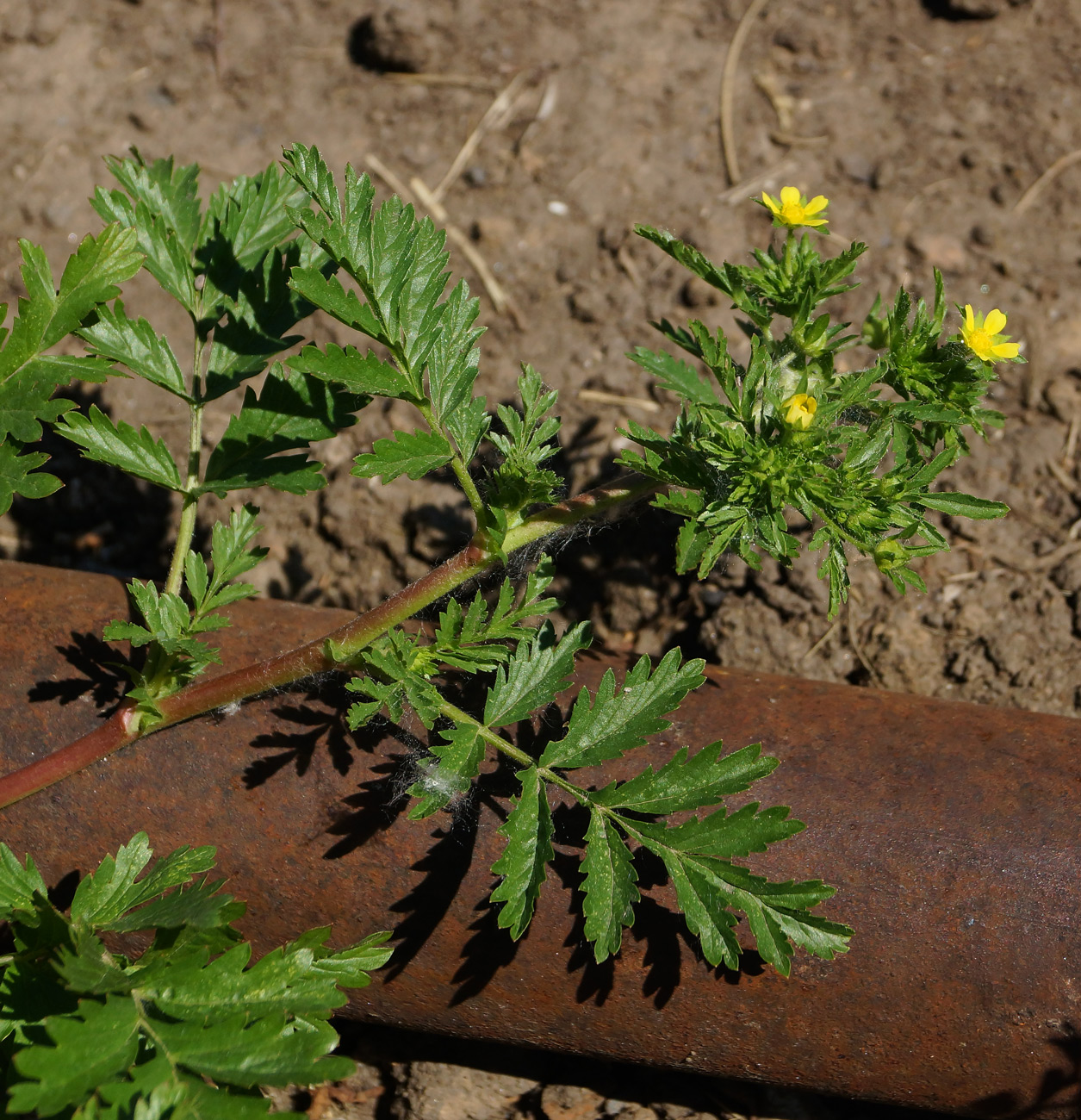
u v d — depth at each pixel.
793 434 0.34
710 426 0.34
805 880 0.35
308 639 0.37
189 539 0.37
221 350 0.37
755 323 0.37
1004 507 0.35
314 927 0.36
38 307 0.35
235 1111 0.32
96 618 0.37
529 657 0.35
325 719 0.36
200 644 0.35
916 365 0.35
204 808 0.36
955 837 0.35
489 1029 0.36
